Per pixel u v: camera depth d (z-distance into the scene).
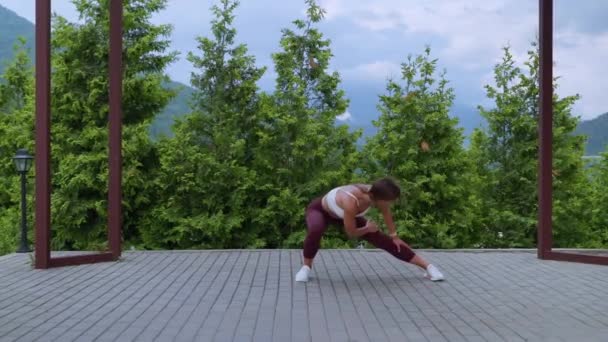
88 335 4.41
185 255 8.35
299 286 6.21
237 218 9.90
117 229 7.92
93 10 10.83
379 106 10.76
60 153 10.60
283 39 10.85
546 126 7.97
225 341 4.25
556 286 6.20
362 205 6.36
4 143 13.26
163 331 4.51
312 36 10.93
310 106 11.02
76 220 10.34
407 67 10.76
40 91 7.28
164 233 10.19
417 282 6.41
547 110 7.98
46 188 7.27
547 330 4.53
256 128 10.55
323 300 5.56
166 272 7.02
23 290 6.01
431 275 6.47
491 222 10.95
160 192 10.35
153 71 11.16
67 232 10.55
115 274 6.89
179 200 10.15
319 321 4.80
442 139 10.50
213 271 7.09
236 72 10.47
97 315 5.00
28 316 4.97
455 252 8.62
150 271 7.09
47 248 7.26
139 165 10.34
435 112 10.49
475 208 10.92
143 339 4.30
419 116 10.58
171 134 10.77
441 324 4.71
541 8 7.96
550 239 7.94
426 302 5.48
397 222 10.03
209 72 10.59
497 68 11.38
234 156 10.41
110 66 7.84
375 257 8.11
